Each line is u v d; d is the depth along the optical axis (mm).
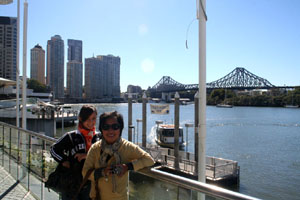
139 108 139125
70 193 2791
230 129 55812
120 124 2318
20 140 5262
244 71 173250
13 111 25172
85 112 2891
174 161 17969
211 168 17172
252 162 27156
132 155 2301
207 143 39188
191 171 16984
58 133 36344
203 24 5094
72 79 187250
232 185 17047
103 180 2250
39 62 143000
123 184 2285
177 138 18859
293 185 19469
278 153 31844
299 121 73062
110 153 2262
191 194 2180
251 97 165625
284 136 46188
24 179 5012
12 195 4570
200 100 5184
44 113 28281
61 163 2881
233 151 33125
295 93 154500
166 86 184375
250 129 55719
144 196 2568
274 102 157000
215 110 128625
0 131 6625
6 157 6082
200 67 5160
